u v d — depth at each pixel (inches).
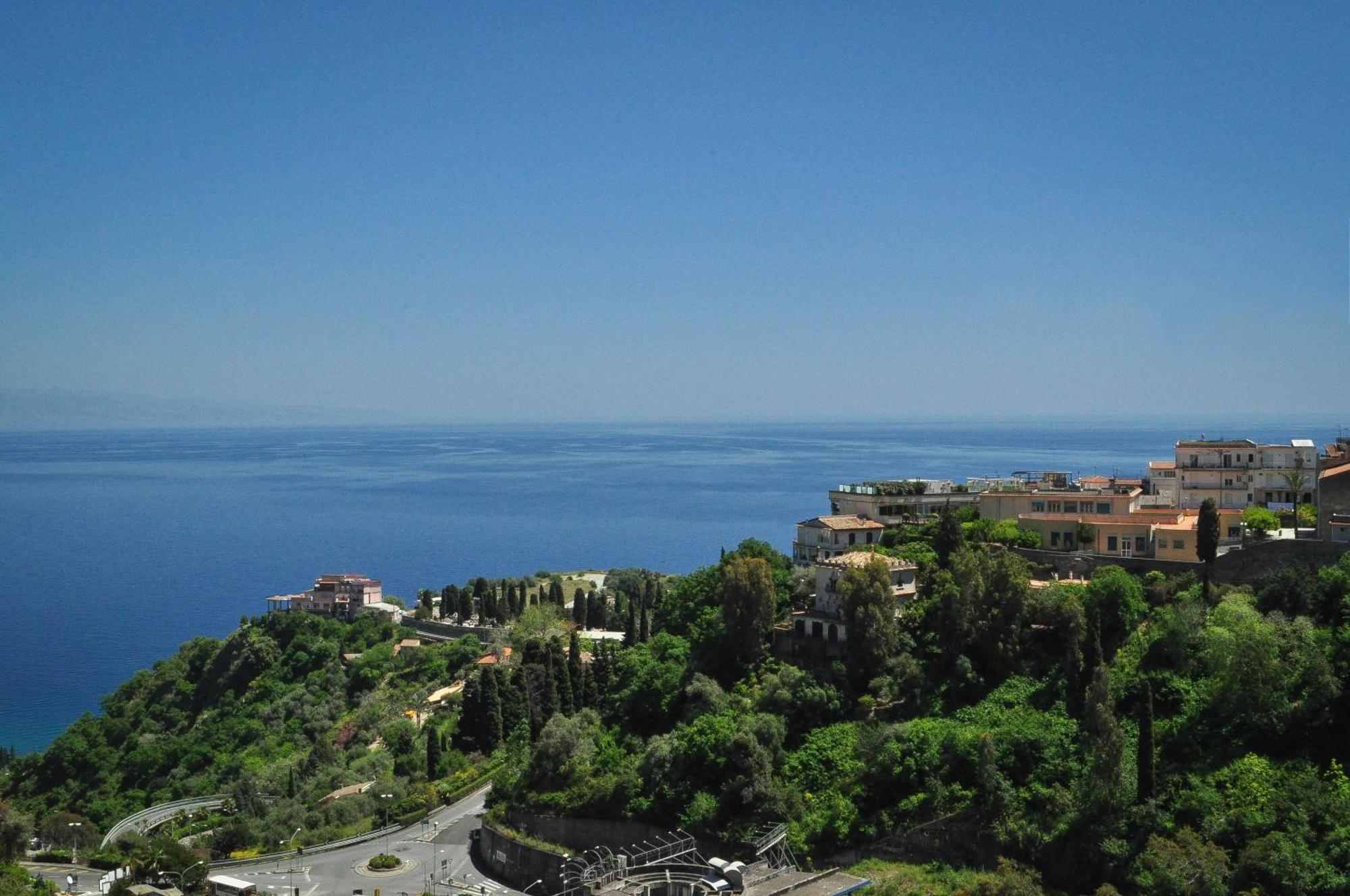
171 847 5280.5
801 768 5211.6
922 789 4825.3
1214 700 4758.9
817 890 4033.0
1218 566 5679.1
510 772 6343.5
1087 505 7096.5
